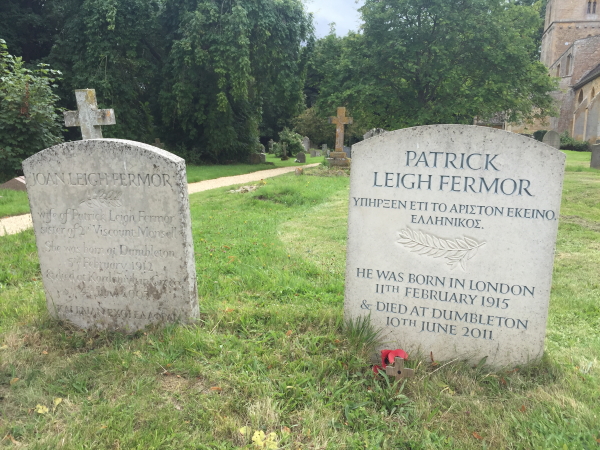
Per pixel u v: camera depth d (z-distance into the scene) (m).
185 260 4.06
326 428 2.82
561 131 44.00
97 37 21.50
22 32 24.55
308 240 7.72
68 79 22.84
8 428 2.83
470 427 2.83
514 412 2.95
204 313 4.50
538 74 23.88
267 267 6.10
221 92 22.61
